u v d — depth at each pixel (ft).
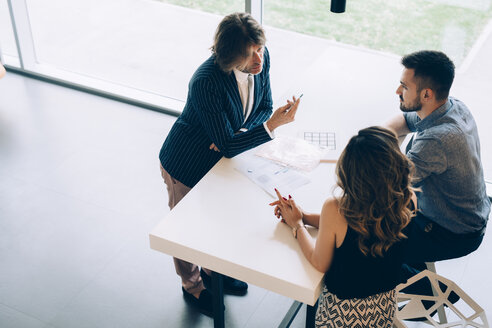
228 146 8.04
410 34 11.32
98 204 12.09
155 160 13.30
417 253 8.43
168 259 10.88
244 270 6.77
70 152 13.52
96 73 15.75
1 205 12.03
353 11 11.35
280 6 12.24
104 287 10.32
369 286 6.46
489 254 10.89
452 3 10.76
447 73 7.39
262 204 7.60
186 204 7.62
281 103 9.56
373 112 9.34
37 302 10.03
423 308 7.72
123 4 14.35
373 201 5.84
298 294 6.57
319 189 7.84
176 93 15.02
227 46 7.32
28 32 15.76
